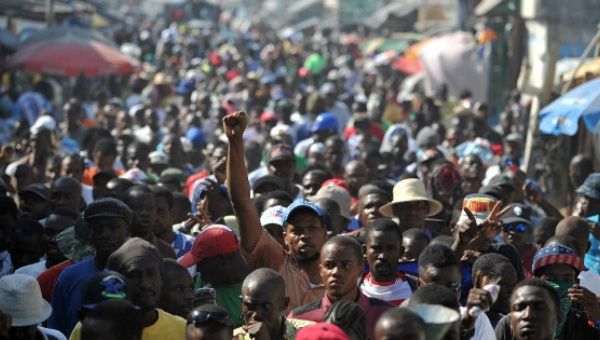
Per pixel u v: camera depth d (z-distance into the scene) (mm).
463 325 13898
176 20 133125
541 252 18109
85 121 43531
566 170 37188
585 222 21516
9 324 13805
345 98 54531
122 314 13523
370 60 96250
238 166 18141
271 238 18516
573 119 33250
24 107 47125
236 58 82938
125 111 46906
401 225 23297
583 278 20438
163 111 50906
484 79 66000
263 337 15258
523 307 15133
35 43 51000
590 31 55875
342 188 24203
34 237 21062
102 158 31234
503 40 64125
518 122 48375
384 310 16156
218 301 18203
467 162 28875
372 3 128500
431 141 35688
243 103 54438
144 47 87125
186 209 24359
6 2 66562
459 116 44219
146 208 20406
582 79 40031
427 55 67188
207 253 18172
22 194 24734
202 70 72125
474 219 18234
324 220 18203
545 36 56750
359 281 18000
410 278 18156
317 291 18109
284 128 36656
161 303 16891
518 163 34594
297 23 171375
